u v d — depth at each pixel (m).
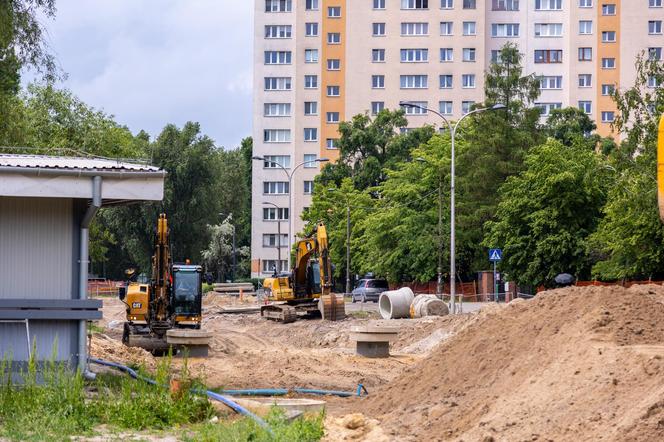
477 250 71.44
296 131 111.06
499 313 18.19
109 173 19.12
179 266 37.44
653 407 11.46
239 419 15.76
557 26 109.31
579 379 13.51
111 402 16.52
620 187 47.69
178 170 97.81
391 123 103.12
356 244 88.88
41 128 61.12
